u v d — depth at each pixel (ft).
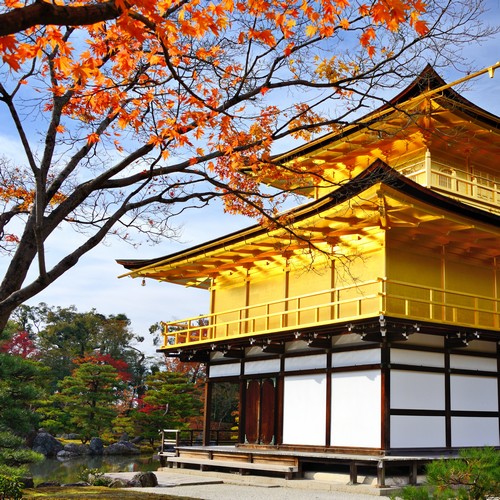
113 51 32.50
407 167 84.07
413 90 63.31
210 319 100.42
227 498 57.06
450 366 73.41
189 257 91.30
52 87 30.63
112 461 136.46
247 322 91.81
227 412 182.09
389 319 63.10
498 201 90.58
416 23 28.84
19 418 80.74
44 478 95.76
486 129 79.25
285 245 73.67
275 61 32.27
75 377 182.91
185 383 173.88
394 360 68.28
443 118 74.79
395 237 72.18
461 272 78.02
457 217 67.31
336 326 68.18
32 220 28.55
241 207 45.91
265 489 64.85
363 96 32.58
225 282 99.09
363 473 67.56
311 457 68.28
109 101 34.04
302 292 82.99
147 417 169.48
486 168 90.58
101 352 252.83
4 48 22.45
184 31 28.22
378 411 67.05
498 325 79.51
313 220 68.85
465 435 72.79
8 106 26.08
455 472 31.14
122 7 21.71
